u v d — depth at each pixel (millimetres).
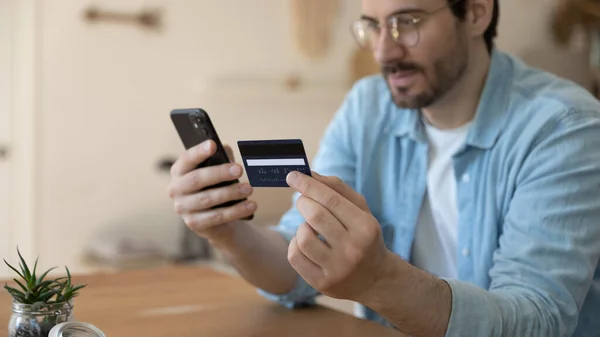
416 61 1320
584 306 1284
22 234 3014
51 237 3012
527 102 1300
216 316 1176
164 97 3166
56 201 3008
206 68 3234
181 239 3246
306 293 1271
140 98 3119
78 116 3012
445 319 972
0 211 3047
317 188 897
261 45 3348
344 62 3566
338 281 902
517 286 1078
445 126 1432
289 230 1432
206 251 3154
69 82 2980
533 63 3955
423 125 1481
